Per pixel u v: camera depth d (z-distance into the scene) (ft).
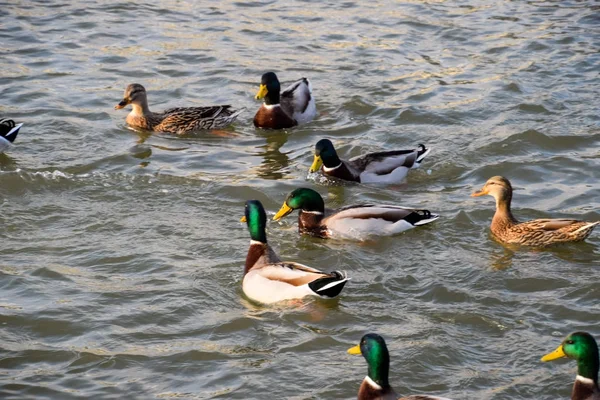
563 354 35.17
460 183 58.70
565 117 67.67
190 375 38.47
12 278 45.83
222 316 42.75
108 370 38.83
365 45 83.56
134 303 43.80
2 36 83.87
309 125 68.39
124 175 58.95
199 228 51.96
